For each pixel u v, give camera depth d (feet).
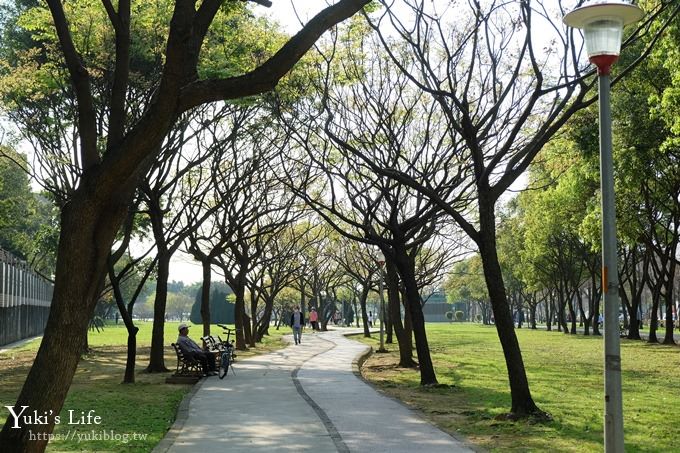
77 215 21.81
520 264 209.67
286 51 22.47
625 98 82.58
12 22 67.26
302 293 186.91
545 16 40.93
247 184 74.64
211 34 52.70
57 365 21.24
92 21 53.83
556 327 280.72
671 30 59.16
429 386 54.70
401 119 62.85
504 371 71.72
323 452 28.25
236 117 67.36
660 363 82.53
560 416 39.68
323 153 71.05
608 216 22.26
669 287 127.65
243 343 103.50
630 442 33.01
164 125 21.65
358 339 147.13
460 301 442.09
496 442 31.86
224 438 31.30
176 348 59.21
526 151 41.42
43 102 65.26
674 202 100.42
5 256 132.57
